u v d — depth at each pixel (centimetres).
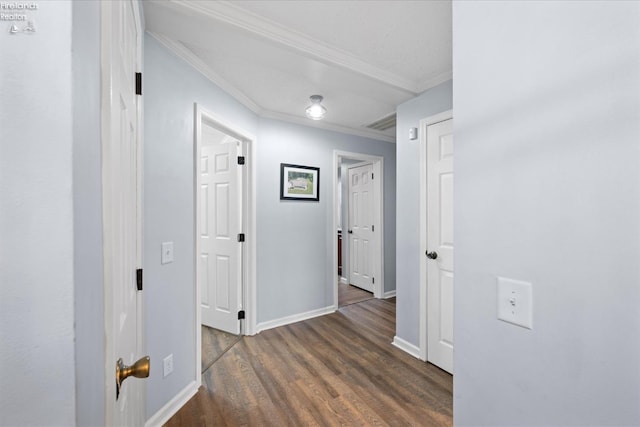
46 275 33
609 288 54
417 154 248
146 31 158
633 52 50
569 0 59
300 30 171
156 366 162
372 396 190
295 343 268
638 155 50
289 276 321
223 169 294
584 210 57
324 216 352
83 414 37
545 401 63
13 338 32
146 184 157
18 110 32
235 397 189
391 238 422
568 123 59
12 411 32
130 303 91
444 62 209
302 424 165
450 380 209
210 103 219
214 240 299
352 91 240
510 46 68
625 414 52
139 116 128
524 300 66
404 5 150
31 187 32
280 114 312
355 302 397
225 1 146
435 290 231
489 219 73
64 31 33
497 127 71
